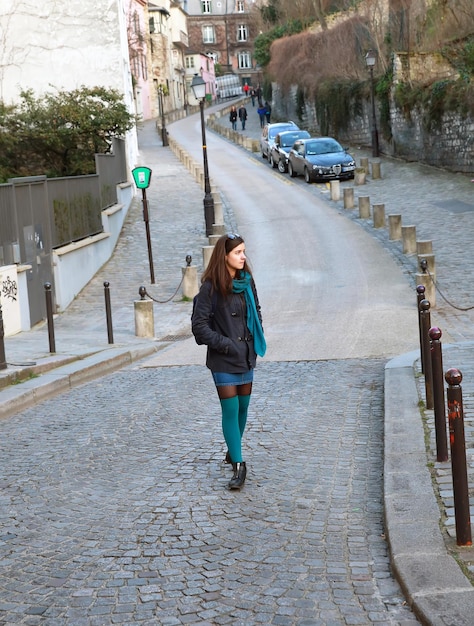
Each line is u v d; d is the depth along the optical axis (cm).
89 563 471
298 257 2069
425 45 3722
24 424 844
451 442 443
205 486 603
